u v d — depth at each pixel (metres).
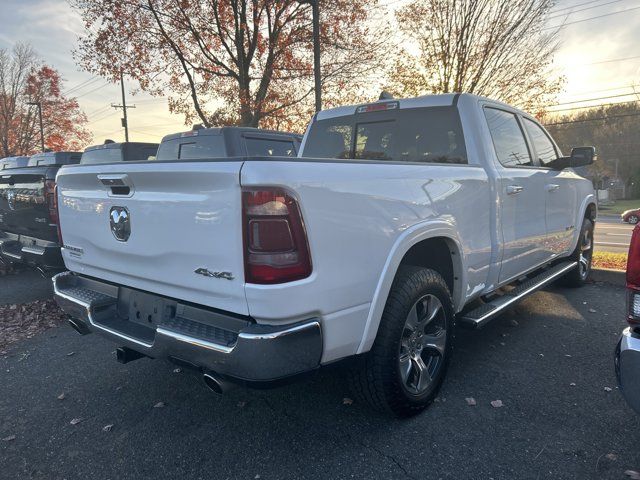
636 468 2.52
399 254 2.73
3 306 5.92
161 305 2.78
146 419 3.14
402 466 2.58
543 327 4.70
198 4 13.08
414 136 4.10
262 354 2.16
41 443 2.90
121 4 13.10
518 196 4.07
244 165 2.14
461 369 3.77
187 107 14.94
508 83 11.25
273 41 13.98
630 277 2.29
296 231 2.19
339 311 2.43
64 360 4.17
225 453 2.75
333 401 3.30
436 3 10.81
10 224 6.43
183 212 2.39
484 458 2.63
